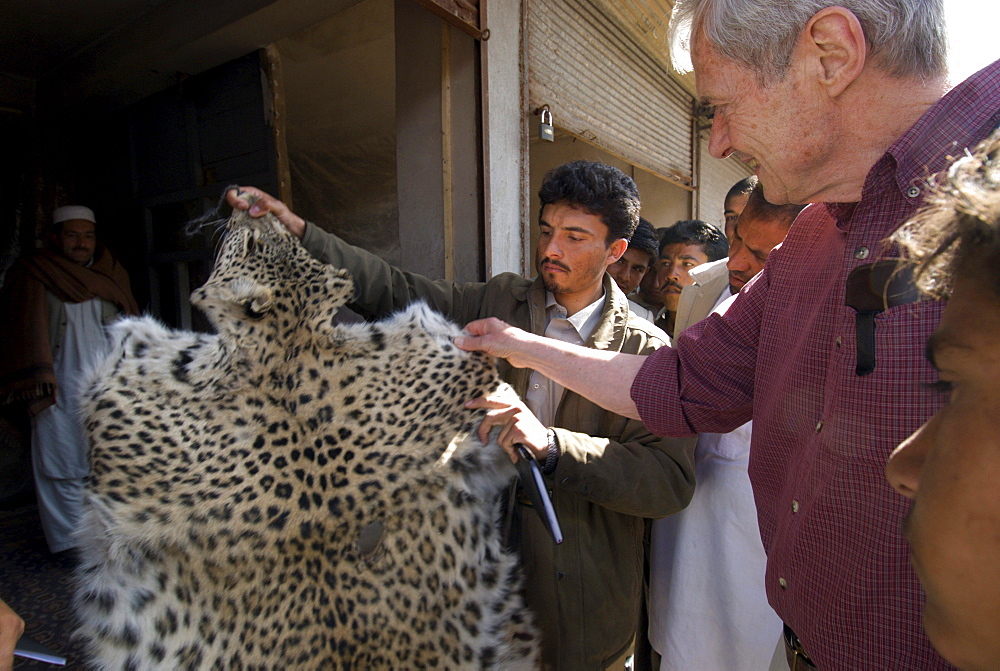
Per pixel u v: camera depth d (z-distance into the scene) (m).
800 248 0.97
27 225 3.32
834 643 0.81
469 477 1.05
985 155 0.44
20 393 2.64
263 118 2.38
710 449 1.47
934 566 0.42
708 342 1.12
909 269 0.71
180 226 2.75
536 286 1.42
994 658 0.41
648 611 1.65
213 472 0.87
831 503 0.80
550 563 1.23
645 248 2.43
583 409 1.30
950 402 0.43
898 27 0.70
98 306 2.83
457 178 2.30
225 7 2.16
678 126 5.32
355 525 0.96
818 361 0.85
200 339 0.90
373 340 1.03
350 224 3.08
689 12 0.88
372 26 2.54
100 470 0.82
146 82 2.73
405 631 0.98
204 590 0.85
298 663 0.91
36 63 3.02
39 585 2.50
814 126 0.79
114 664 0.80
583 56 3.64
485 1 2.27
